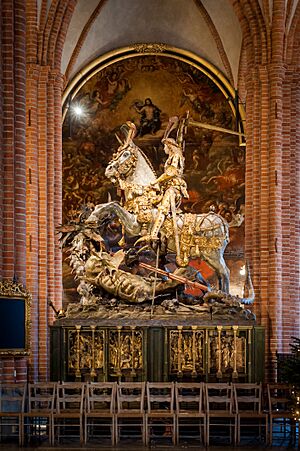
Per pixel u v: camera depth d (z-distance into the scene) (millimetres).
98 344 24844
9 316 20844
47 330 29391
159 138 40531
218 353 24719
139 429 24000
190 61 40156
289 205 30375
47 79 30438
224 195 40031
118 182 27203
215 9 37781
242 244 39469
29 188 29469
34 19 30156
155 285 25516
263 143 30281
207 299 25578
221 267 26594
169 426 22984
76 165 40312
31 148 29688
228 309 25250
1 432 21578
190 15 38781
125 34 39750
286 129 30609
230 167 40094
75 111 40312
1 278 21047
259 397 21656
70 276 39000
